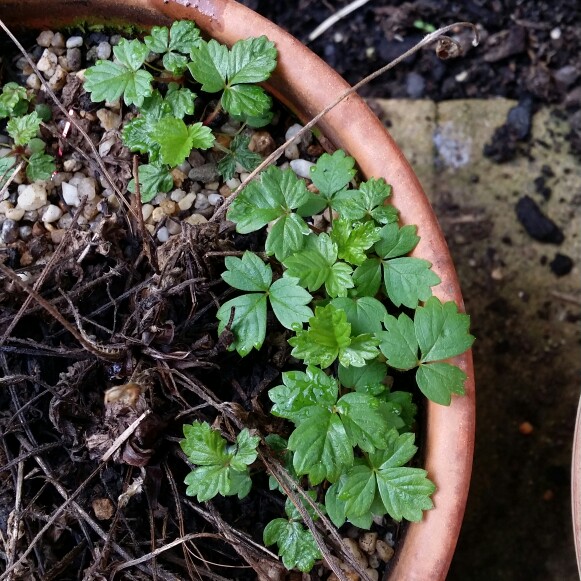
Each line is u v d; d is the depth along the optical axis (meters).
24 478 0.36
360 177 0.38
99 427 0.36
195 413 0.37
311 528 0.35
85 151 0.40
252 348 0.37
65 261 0.37
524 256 0.50
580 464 0.35
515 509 0.49
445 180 0.51
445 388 0.35
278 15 0.51
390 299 0.37
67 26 0.41
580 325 0.50
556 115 0.51
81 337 0.34
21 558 0.34
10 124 0.39
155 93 0.39
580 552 0.35
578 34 0.50
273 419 0.37
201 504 0.37
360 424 0.35
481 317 0.50
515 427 0.50
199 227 0.37
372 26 0.51
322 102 0.38
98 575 0.35
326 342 0.36
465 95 0.51
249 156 0.39
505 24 0.50
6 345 0.37
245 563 0.37
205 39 0.39
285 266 0.37
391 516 0.36
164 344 0.36
